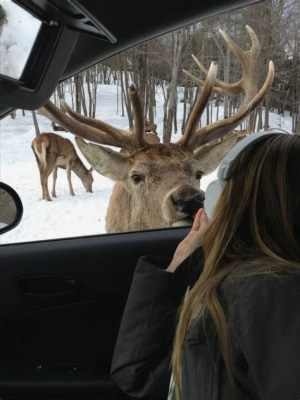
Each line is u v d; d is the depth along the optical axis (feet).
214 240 3.78
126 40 7.39
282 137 3.80
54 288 9.10
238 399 3.17
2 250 9.21
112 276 9.05
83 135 12.41
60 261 9.05
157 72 31.35
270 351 3.03
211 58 30.96
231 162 3.87
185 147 12.21
